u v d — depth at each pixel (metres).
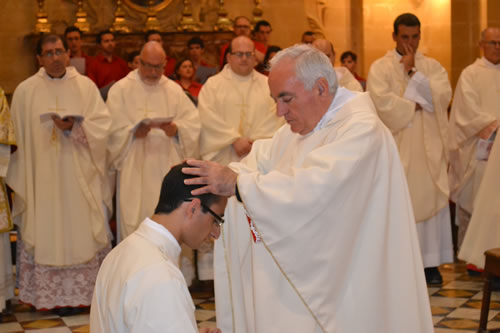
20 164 5.61
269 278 2.84
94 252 5.71
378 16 13.74
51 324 5.45
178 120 6.14
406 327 2.80
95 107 5.80
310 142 2.87
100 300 2.18
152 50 6.01
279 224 2.66
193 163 2.44
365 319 2.75
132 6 11.29
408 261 2.83
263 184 2.68
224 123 6.21
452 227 8.34
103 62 9.88
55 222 5.61
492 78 6.91
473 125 6.78
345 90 2.91
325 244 2.69
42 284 5.66
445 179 6.48
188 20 11.32
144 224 2.29
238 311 3.15
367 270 2.76
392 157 2.87
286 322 2.78
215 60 11.22
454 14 13.40
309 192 2.64
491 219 5.66
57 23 11.13
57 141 5.64
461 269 7.11
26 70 11.02
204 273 6.30
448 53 13.79
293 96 2.79
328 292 2.71
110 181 6.09
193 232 2.33
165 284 2.03
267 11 12.29
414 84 6.33
